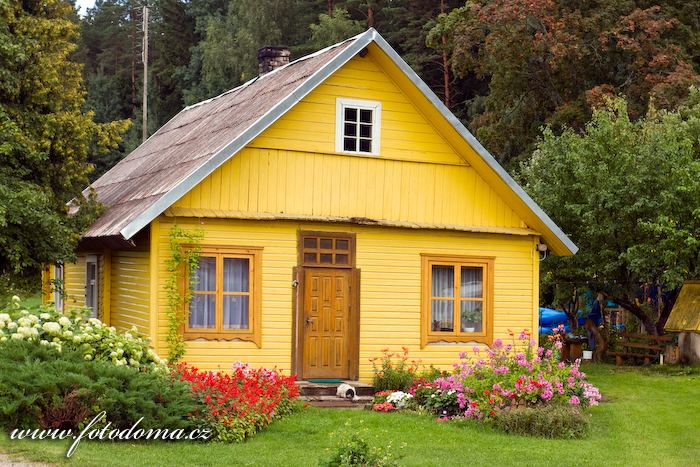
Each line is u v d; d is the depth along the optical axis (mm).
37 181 19062
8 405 10875
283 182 17344
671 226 20703
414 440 12906
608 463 11867
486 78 47219
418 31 48562
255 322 17031
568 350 23906
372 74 18109
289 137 17422
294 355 17266
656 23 34594
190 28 62688
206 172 16109
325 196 17672
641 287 25328
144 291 16922
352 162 17922
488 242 18953
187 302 16438
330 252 17703
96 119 58562
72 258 18641
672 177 21312
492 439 13141
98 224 18766
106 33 68562
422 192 18453
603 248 22391
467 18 39375
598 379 20031
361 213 17938
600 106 32156
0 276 19234
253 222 17078
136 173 21734
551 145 23391
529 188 23812
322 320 17594
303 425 13469
